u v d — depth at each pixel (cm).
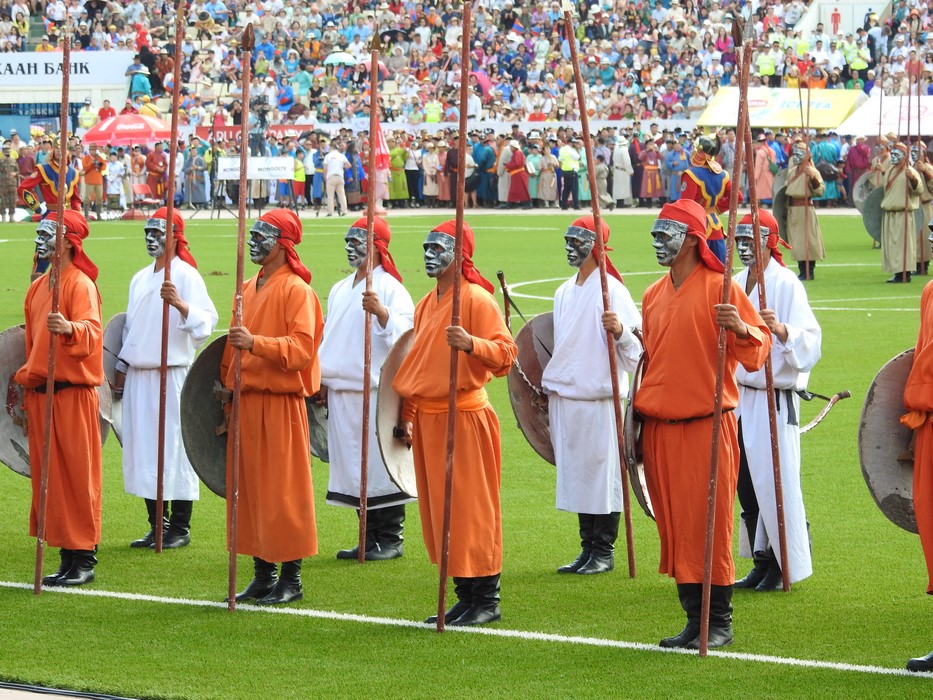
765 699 1454
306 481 1823
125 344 2178
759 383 1872
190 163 8306
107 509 2341
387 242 2188
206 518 2300
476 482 1725
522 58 9938
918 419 1619
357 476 2109
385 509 2081
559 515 2277
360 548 2036
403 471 1889
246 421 1816
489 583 1741
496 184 8712
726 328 1566
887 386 1689
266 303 1822
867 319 4109
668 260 1620
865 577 1917
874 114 6919
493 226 7531
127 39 9900
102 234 7025
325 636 1678
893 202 4912
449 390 1688
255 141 8456
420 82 9800
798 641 1653
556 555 2058
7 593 1864
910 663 1548
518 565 2009
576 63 1950
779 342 1838
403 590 1891
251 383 1800
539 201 8875
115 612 1778
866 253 5962
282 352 1772
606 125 9062
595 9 10231
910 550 2042
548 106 9456
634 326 2006
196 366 1864
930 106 6844
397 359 1881
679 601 1820
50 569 1981
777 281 1905
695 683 1502
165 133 8281
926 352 1605
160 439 2061
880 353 3559
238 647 1636
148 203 8406
